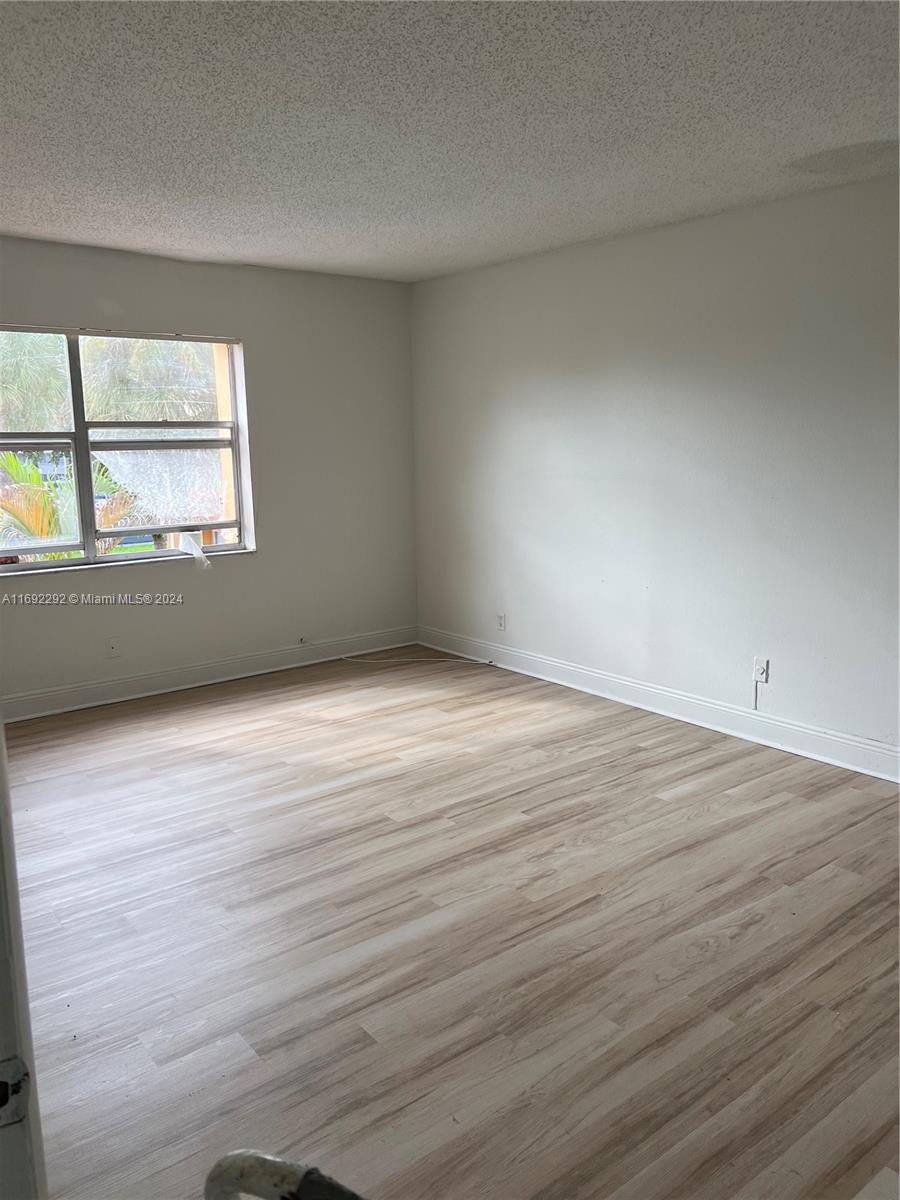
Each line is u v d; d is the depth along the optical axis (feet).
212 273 17.02
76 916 9.33
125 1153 6.23
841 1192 5.82
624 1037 7.32
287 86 8.41
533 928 8.94
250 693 17.26
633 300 15.02
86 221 13.65
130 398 16.69
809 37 7.55
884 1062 6.97
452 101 8.89
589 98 8.87
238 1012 7.76
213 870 10.26
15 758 13.92
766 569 13.65
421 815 11.60
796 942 8.59
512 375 17.54
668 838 10.81
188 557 17.40
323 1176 2.38
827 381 12.50
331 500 19.21
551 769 13.08
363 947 8.68
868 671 12.57
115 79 8.16
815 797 11.93
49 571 15.92
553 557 17.30
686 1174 5.98
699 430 14.30
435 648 20.62
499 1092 6.75
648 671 15.78
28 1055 2.30
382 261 17.06
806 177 11.64
